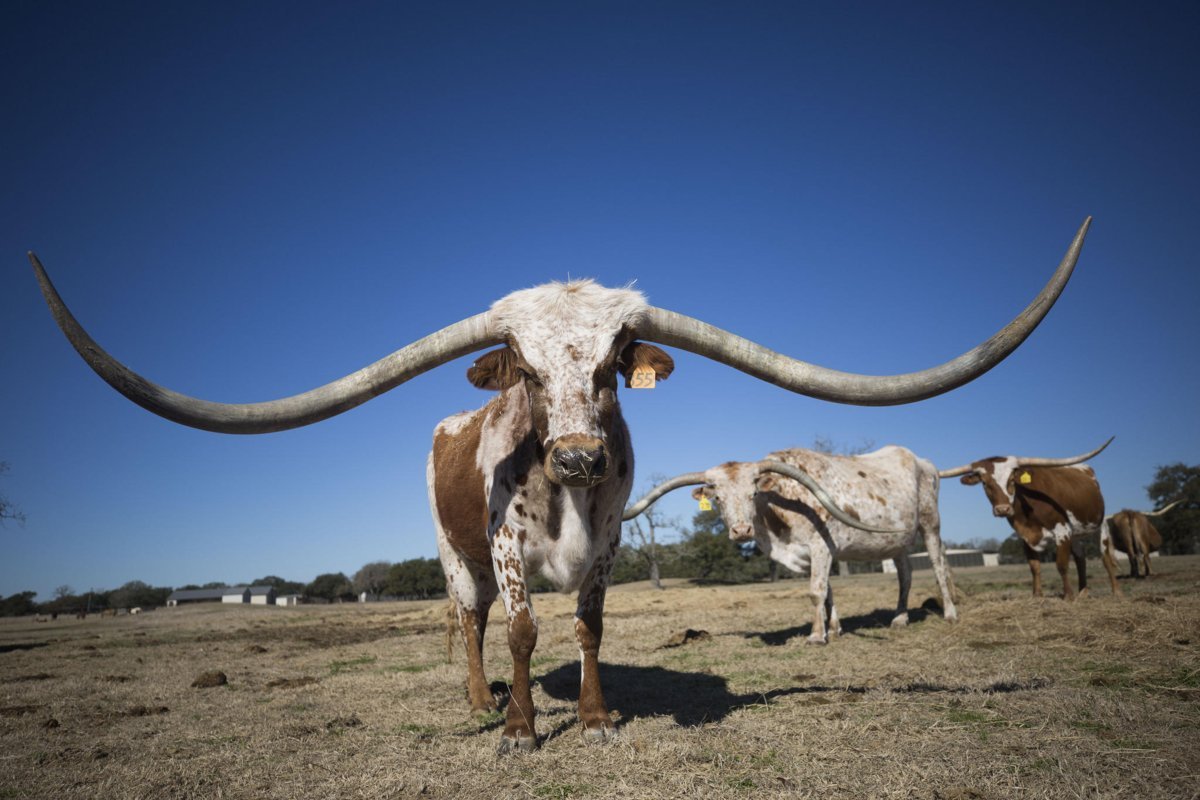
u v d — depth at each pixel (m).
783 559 8.52
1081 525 10.66
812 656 6.85
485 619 5.50
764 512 8.43
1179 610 7.30
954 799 2.80
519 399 4.35
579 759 3.56
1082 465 11.29
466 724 4.67
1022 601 9.69
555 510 3.98
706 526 47.59
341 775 3.57
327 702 5.73
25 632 24.20
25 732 5.00
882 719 4.04
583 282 3.96
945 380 3.34
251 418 3.40
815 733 3.83
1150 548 16.36
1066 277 3.04
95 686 7.34
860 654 6.77
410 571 81.62
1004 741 3.52
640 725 4.17
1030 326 3.12
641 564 48.00
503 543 4.07
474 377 4.00
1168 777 2.93
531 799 3.05
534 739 3.78
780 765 3.32
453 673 6.82
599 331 3.75
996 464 10.83
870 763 3.27
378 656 9.30
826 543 8.17
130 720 5.35
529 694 3.88
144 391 3.11
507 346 3.91
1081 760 3.15
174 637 15.70
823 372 3.68
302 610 40.88
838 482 8.53
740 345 3.89
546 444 3.59
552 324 3.75
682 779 3.14
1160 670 5.00
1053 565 27.19
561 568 4.06
